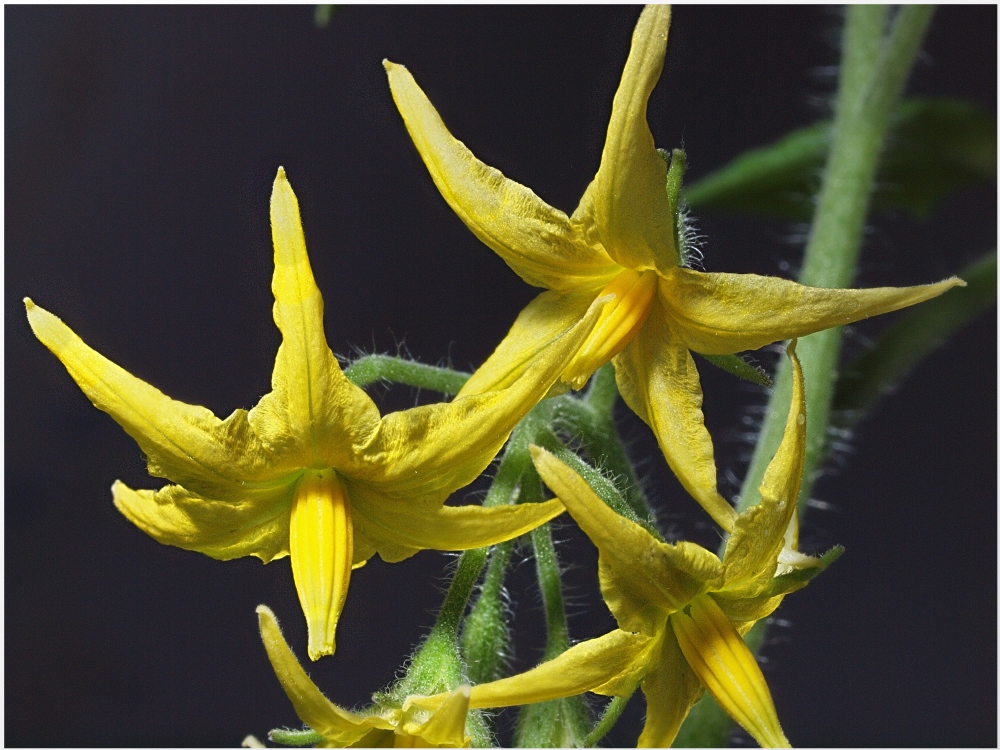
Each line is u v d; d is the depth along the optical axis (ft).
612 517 0.40
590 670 0.40
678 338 0.43
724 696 0.41
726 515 0.42
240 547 0.42
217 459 0.41
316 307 0.41
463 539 0.41
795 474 0.41
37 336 0.40
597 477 0.44
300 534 0.41
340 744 0.41
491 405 0.41
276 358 0.41
